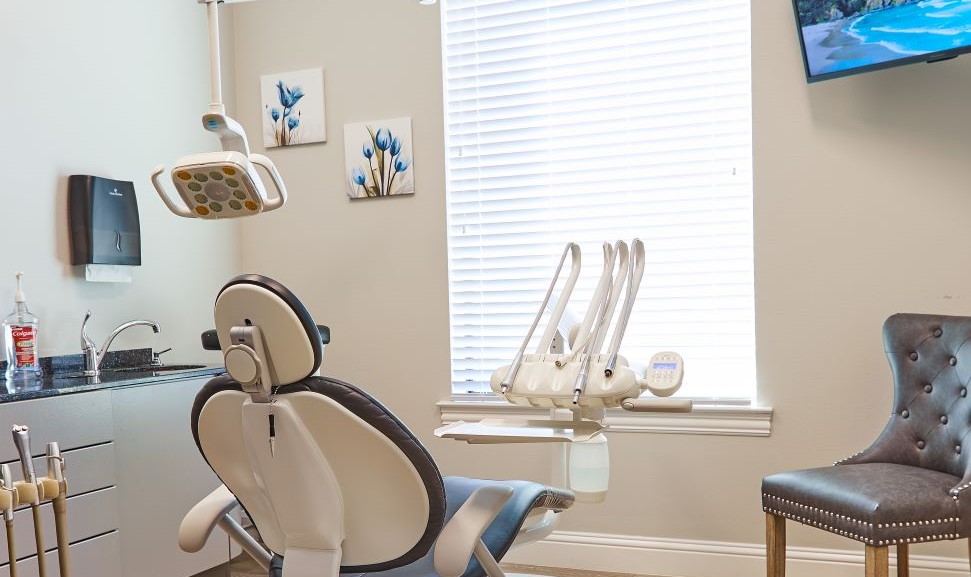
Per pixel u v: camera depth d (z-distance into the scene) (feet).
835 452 9.61
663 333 10.45
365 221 11.71
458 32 11.33
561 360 6.47
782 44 9.72
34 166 9.51
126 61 10.79
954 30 8.06
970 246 9.09
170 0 11.52
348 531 5.35
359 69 11.71
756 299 9.87
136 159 10.90
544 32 10.94
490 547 5.74
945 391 8.05
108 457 8.43
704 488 10.11
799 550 9.73
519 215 11.11
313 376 5.06
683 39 10.34
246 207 6.06
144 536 8.89
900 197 9.33
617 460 10.48
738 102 10.14
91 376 9.34
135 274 10.80
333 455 5.11
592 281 10.77
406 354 11.52
